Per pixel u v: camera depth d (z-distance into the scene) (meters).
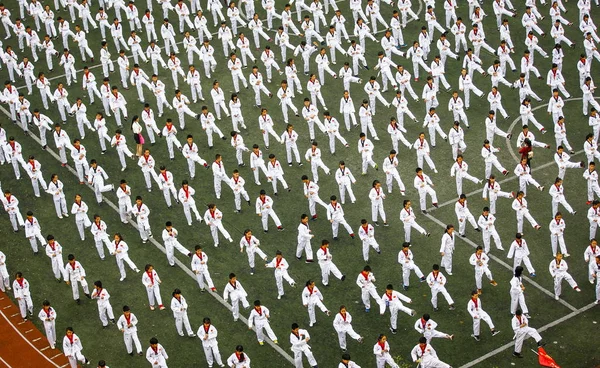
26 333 68.94
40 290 72.69
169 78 98.81
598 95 95.00
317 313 69.06
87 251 76.56
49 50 99.25
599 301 69.00
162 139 89.69
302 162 85.94
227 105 94.31
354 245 75.62
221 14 106.31
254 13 109.38
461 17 107.88
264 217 76.50
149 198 82.00
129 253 75.69
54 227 79.31
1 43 104.62
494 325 67.31
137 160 86.81
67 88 97.62
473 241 75.50
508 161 85.12
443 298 70.00
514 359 64.38
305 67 98.06
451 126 90.19
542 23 106.19
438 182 82.62
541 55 100.94
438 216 78.38
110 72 100.00
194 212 77.38
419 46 96.56
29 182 85.06
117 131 83.50
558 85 92.12
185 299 70.94
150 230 78.12
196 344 67.06
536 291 70.44
